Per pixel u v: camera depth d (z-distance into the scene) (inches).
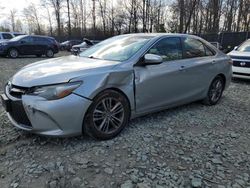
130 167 120.4
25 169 117.2
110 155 130.0
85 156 128.2
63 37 1673.2
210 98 217.8
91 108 135.0
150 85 160.4
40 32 2177.7
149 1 1643.7
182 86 184.4
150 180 111.6
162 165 123.1
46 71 137.1
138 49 161.5
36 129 127.8
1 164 121.1
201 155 134.2
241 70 334.6
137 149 136.8
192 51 196.4
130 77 149.6
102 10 1833.2
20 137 146.6
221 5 1494.8
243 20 1531.7
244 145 148.3
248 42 377.7
